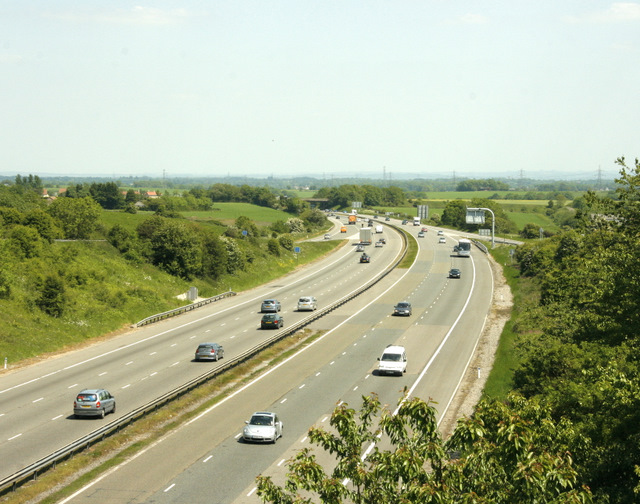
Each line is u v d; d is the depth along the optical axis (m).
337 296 104.50
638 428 29.30
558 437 26.09
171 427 44.41
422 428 19.09
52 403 49.06
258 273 123.94
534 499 17.41
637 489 24.78
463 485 18.45
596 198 36.16
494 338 74.38
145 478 35.22
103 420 45.00
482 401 22.95
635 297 32.03
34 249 89.00
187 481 34.84
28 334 67.25
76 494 32.91
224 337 74.56
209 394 52.84
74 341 71.00
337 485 18.66
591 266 35.25
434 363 63.56
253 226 186.62
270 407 49.41
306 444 41.16
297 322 83.62
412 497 17.48
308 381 57.00
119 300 84.81
